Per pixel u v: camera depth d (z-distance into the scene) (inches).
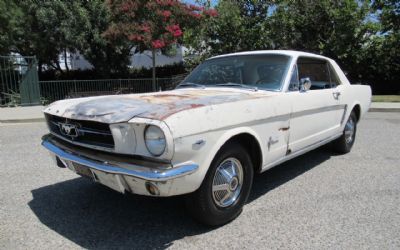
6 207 161.8
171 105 130.9
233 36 772.6
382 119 443.5
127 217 151.7
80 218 150.6
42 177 204.4
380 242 130.2
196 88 189.3
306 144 191.3
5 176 206.4
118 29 679.1
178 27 679.1
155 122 114.7
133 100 145.9
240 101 144.8
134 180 118.2
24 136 339.3
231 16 759.1
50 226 143.3
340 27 777.6
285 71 179.3
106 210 158.6
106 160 125.0
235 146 142.0
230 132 136.2
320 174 209.8
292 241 131.3
